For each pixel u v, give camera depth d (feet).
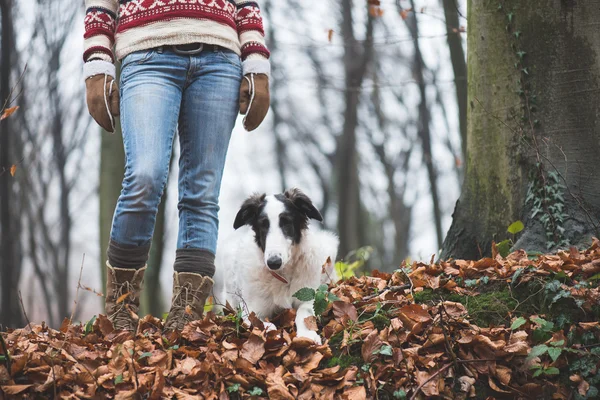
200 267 13.42
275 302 15.51
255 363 12.42
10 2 51.67
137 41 13.01
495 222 18.24
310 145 90.74
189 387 12.00
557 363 12.84
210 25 13.20
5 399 11.31
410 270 15.66
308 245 15.49
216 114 13.35
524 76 17.80
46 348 12.69
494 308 13.82
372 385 12.15
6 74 50.75
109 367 11.98
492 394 12.48
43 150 65.57
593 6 17.37
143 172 12.51
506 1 18.02
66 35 60.85
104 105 13.05
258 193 16.21
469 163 19.02
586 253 15.24
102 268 31.63
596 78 17.35
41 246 67.87
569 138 17.40
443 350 12.88
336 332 13.41
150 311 33.47
